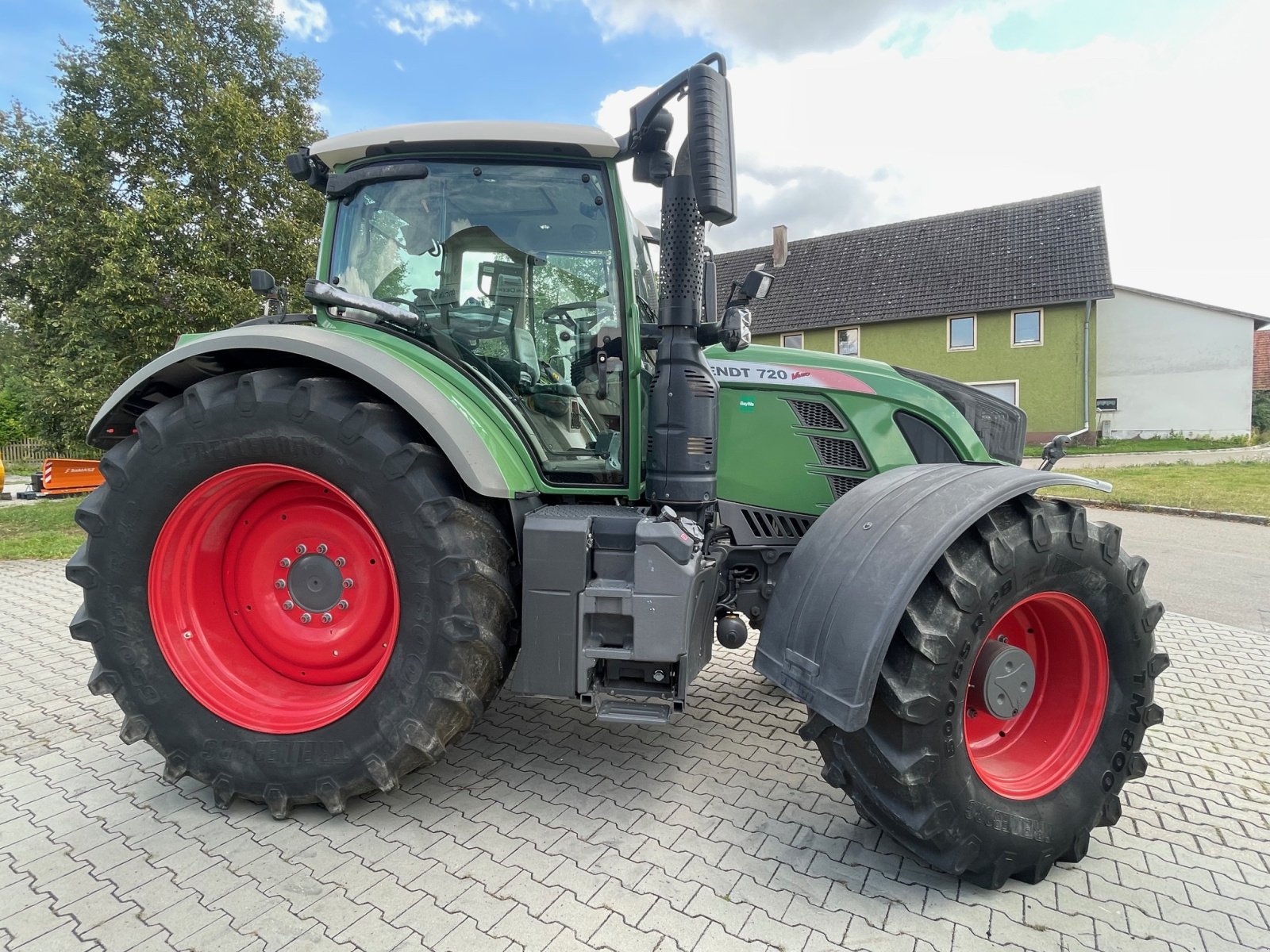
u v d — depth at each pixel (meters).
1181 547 7.43
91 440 2.71
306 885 2.04
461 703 2.21
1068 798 2.17
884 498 2.25
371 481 2.22
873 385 2.99
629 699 2.50
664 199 2.46
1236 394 21.69
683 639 2.22
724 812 2.45
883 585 1.98
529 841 2.27
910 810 1.96
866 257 25.23
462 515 2.22
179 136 13.75
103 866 2.13
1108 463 16.14
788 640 2.15
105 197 13.80
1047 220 22.64
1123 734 2.26
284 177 14.02
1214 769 2.84
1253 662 4.06
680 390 2.46
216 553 2.53
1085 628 2.25
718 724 3.19
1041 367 21.34
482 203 2.71
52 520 9.00
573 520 2.31
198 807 2.46
